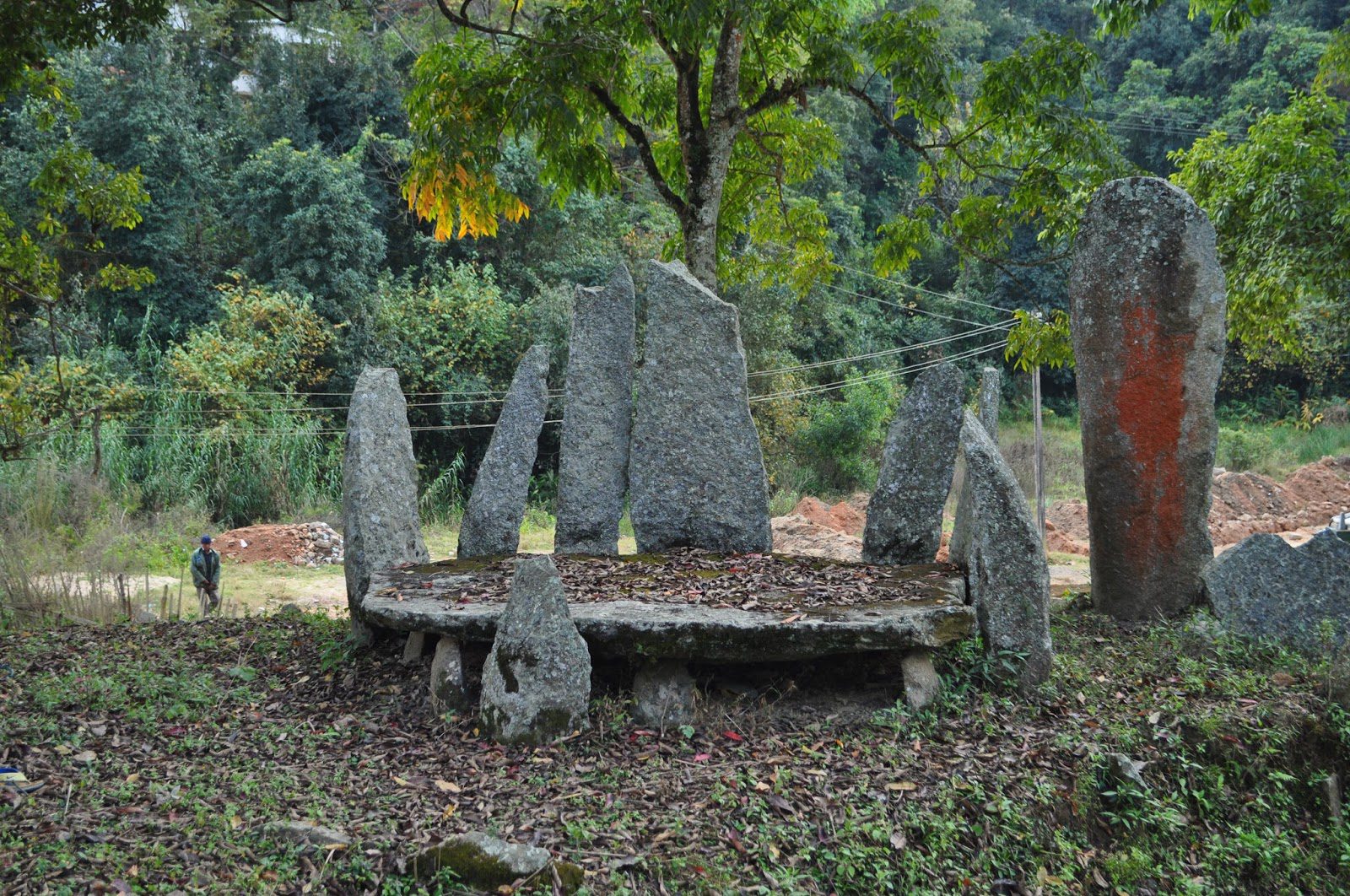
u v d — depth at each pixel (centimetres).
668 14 1000
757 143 1288
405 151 3105
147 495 2402
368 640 802
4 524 1811
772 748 604
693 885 475
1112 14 1184
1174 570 850
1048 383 4594
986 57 4709
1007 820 550
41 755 577
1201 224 827
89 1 972
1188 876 570
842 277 3944
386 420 870
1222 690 702
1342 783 639
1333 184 1298
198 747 610
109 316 2844
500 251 3262
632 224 3444
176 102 2991
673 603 691
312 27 3416
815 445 3325
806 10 1105
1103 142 1193
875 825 525
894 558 841
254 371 2659
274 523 2447
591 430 916
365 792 550
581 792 547
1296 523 2614
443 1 920
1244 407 4447
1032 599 686
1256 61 4238
